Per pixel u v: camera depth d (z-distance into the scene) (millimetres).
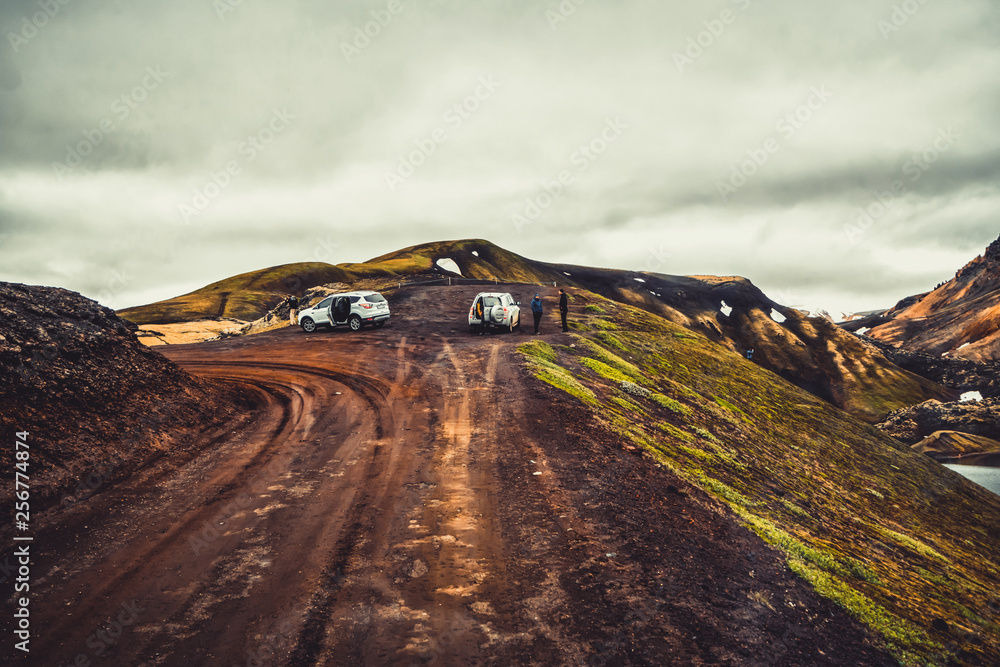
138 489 7367
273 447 9352
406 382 14555
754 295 174000
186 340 79000
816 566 6938
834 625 5387
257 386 14359
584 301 38344
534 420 10938
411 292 40719
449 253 161125
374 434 10094
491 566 5414
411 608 4652
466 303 35344
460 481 7738
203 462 8555
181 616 4504
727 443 15430
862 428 31438
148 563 5395
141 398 9883
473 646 4156
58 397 8398
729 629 4746
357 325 25391
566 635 4355
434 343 21422
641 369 21234
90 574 5176
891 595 7461
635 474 8648
